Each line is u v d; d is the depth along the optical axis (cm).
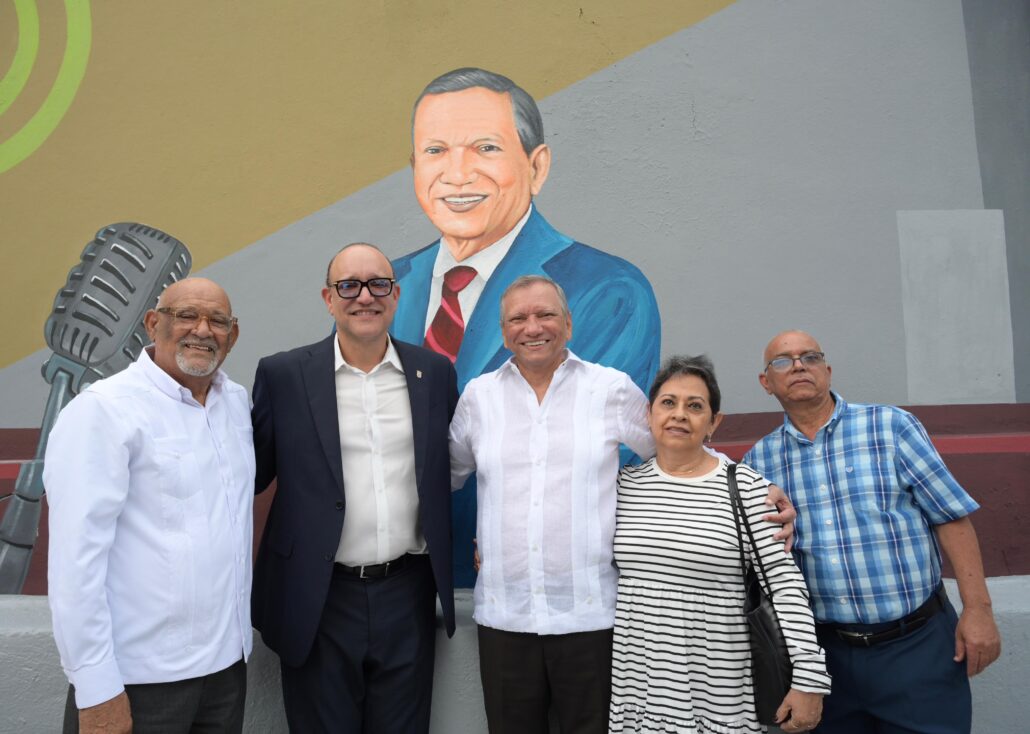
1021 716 251
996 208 281
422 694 222
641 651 197
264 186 291
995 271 280
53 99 297
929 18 285
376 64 290
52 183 295
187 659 181
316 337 287
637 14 286
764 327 280
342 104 290
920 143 283
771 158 284
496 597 208
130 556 179
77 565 167
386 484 214
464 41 288
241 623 196
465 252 284
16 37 299
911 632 204
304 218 289
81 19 298
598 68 286
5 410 289
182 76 295
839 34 286
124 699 172
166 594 179
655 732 192
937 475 204
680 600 193
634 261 282
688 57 286
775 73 286
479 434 221
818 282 281
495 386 224
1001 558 267
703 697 191
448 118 287
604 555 207
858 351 279
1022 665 251
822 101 285
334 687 211
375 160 289
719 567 192
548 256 283
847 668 208
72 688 180
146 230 293
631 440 219
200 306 188
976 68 284
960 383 278
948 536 208
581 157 285
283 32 293
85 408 176
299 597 206
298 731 213
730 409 278
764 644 187
